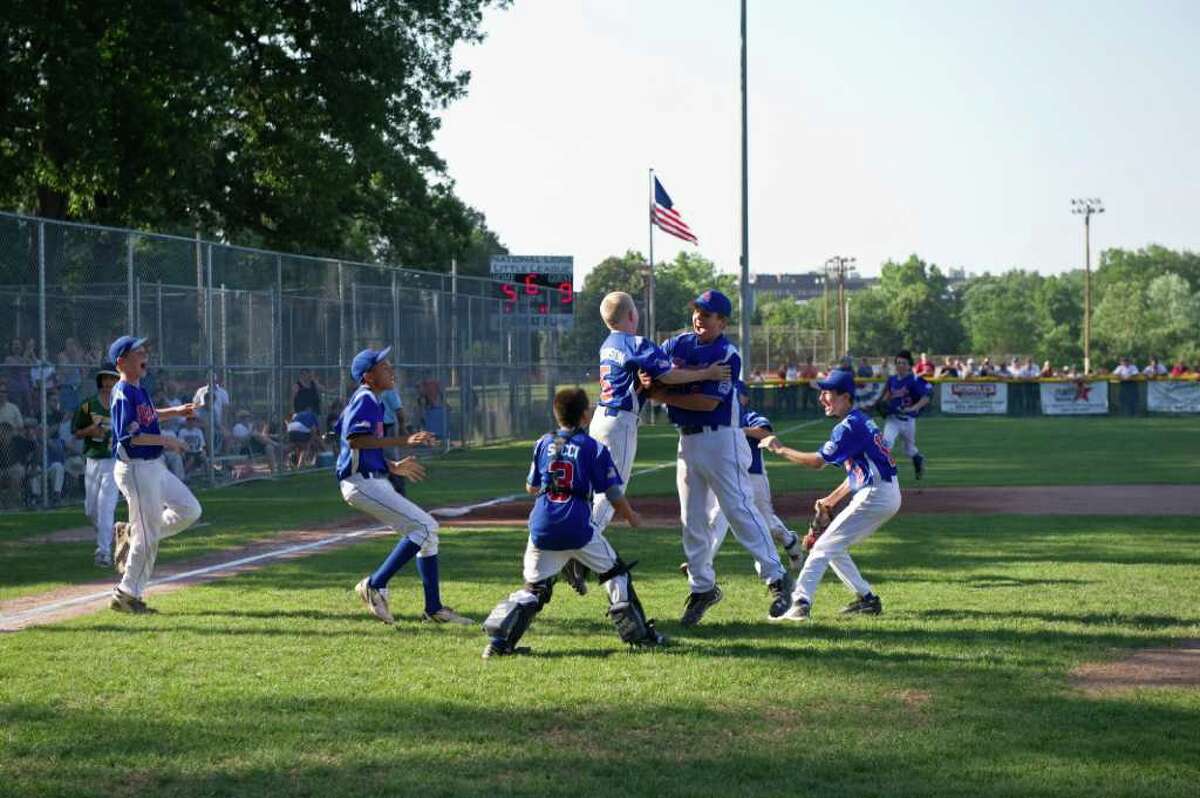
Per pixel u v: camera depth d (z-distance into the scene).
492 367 31.84
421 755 5.27
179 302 19.33
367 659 7.09
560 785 4.88
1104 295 163.50
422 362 27.44
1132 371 51.44
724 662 6.93
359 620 8.38
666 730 5.62
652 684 6.42
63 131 25.20
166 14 25.69
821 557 8.33
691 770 5.06
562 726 5.69
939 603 8.87
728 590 9.60
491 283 31.78
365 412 8.26
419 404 27.17
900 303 144.00
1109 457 25.31
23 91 24.83
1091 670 6.71
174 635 7.85
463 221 40.88
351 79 31.75
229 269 20.75
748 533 8.25
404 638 7.72
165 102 26.80
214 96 27.50
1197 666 6.80
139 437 8.62
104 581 10.47
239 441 20.88
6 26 23.72
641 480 20.59
